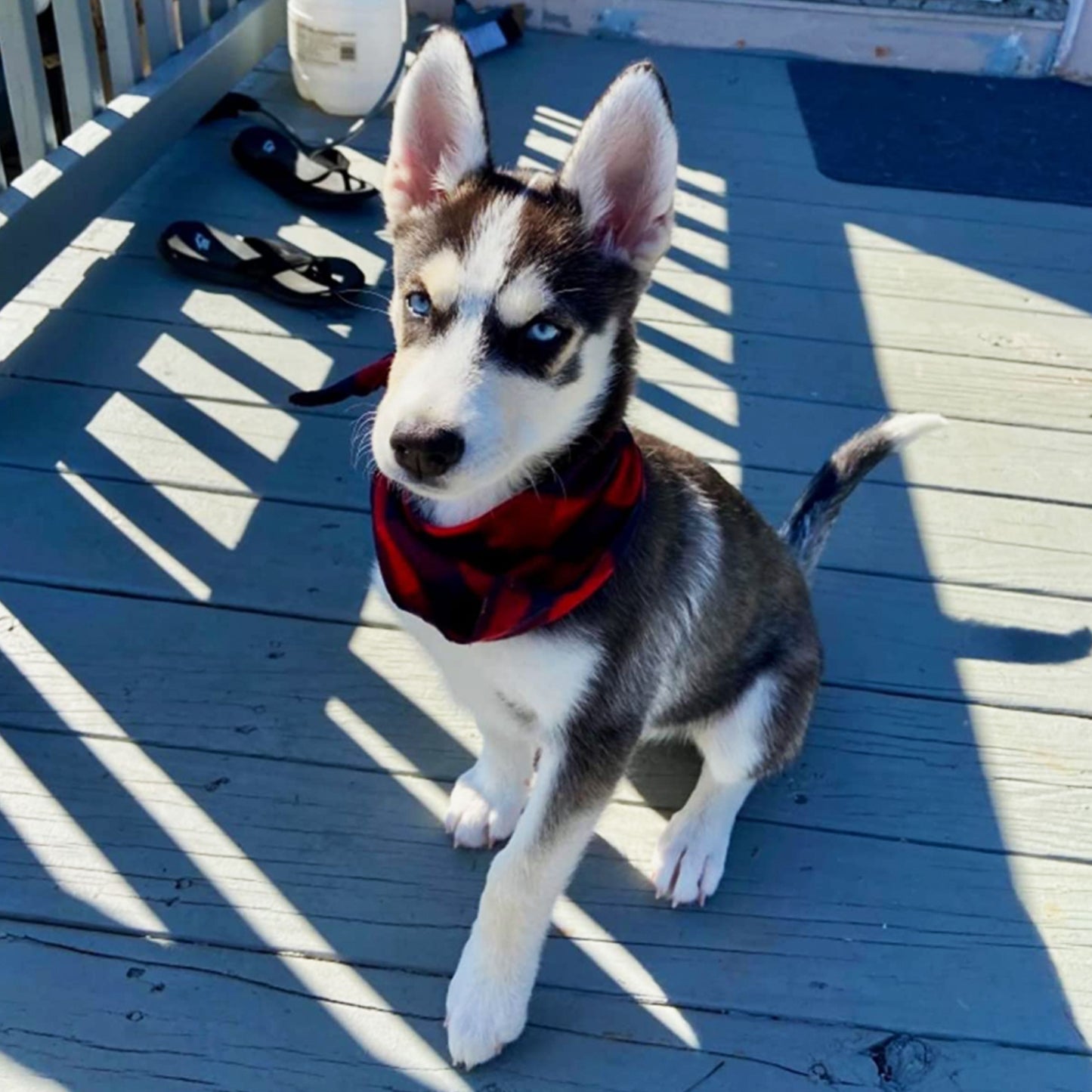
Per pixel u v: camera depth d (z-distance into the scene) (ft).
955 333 4.41
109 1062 2.12
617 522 2.13
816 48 6.83
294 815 2.57
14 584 3.04
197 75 4.86
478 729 2.74
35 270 3.77
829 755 2.84
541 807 2.19
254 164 4.89
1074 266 4.88
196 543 3.22
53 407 3.62
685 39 6.83
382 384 2.43
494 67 6.30
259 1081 2.12
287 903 2.40
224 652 2.92
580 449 2.15
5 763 2.61
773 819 2.68
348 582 3.15
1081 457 3.82
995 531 3.50
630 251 2.24
